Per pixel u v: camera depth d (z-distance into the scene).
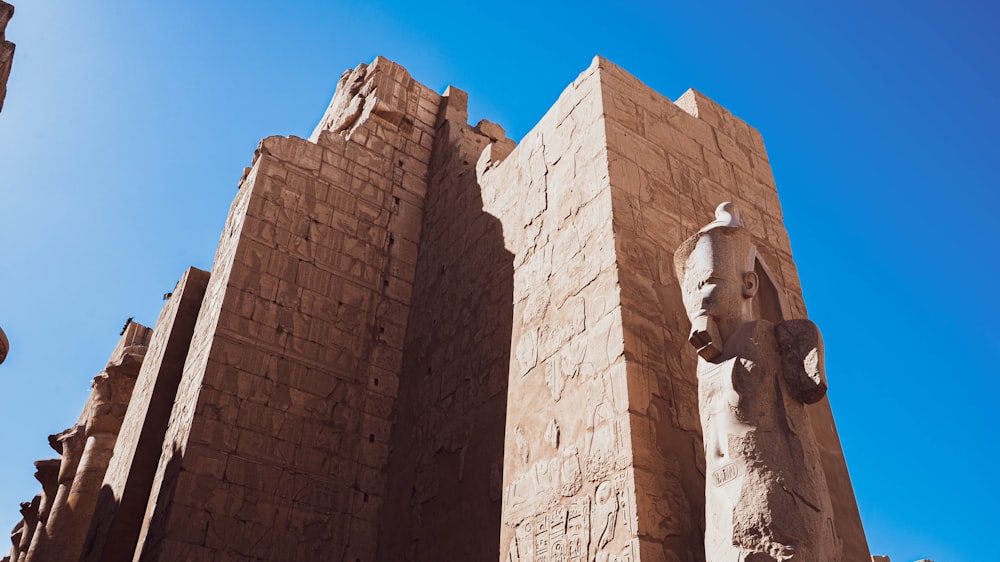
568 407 8.13
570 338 8.59
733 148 11.19
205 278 14.73
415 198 14.78
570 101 10.67
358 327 12.74
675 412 7.61
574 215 9.52
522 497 8.23
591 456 7.52
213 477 10.45
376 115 15.32
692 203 9.83
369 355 12.59
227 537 10.20
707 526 5.75
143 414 13.40
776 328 6.24
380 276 13.46
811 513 5.45
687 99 11.45
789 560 5.22
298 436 11.35
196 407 10.80
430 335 12.30
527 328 9.48
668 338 8.14
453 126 15.45
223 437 10.79
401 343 13.02
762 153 11.66
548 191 10.36
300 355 11.97
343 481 11.35
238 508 10.45
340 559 10.80
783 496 5.45
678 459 7.30
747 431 5.76
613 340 7.88
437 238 13.59
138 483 12.19
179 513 10.02
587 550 7.08
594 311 8.38
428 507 10.31
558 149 10.52
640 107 10.27
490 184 12.34
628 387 7.43
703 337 6.27
